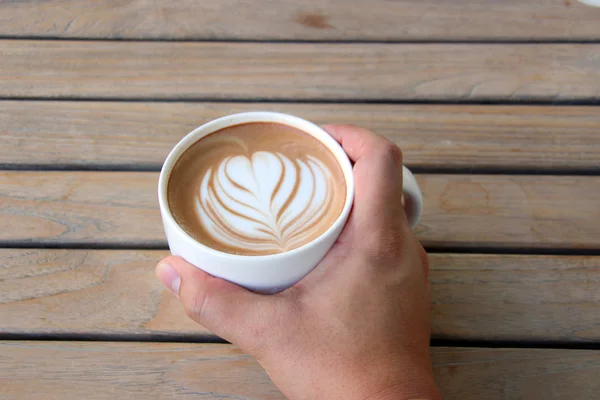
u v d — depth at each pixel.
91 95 0.53
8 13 0.58
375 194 0.39
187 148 0.41
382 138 0.41
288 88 0.54
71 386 0.41
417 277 0.39
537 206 0.49
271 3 0.60
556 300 0.45
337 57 0.56
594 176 0.51
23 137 0.51
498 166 0.51
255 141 0.42
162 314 0.43
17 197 0.48
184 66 0.55
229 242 0.38
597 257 0.47
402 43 0.58
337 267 0.38
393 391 0.36
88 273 0.45
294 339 0.37
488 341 0.44
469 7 0.60
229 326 0.37
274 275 0.36
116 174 0.49
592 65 0.56
